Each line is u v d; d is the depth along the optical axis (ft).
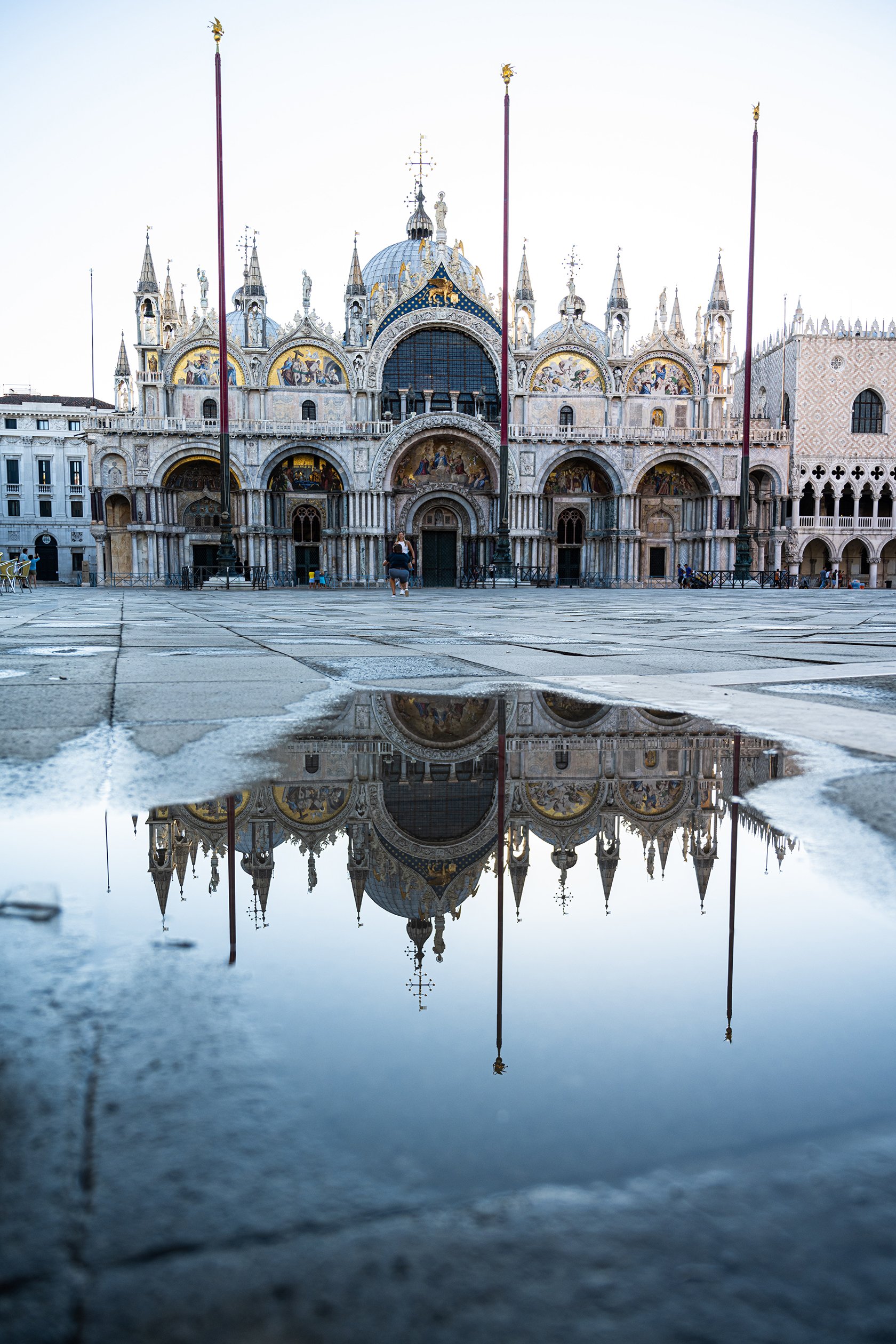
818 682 22.00
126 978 5.49
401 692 20.04
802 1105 4.06
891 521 254.47
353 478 220.02
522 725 15.72
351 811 10.05
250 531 216.54
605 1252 3.14
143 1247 3.20
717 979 5.52
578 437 225.35
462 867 8.00
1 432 289.12
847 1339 2.73
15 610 71.72
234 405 221.87
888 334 252.21
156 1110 4.02
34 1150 3.72
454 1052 4.54
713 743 14.11
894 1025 4.91
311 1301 2.96
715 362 234.38
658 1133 3.82
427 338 230.07
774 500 235.61
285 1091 4.18
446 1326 2.80
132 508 212.84
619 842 8.87
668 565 238.27
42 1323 2.86
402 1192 3.45
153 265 217.56
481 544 232.12
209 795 10.69
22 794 10.66
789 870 7.91
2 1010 5.01
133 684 21.36
